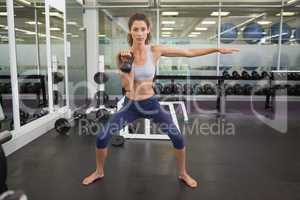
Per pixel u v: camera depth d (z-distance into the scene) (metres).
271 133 4.30
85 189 2.46
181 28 7.06
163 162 3.08
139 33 2.36
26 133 3.71
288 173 2.80
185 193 2.39
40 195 2.35
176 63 7.01
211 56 7.00
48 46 4.56
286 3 6.61
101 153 2.58
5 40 4.73
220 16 6.96
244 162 3.09
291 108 6.29
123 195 2.36
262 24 6.99
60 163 3.06
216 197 2.32
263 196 2.34
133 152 3.40
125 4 6.76
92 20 6.68
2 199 1.03
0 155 1.59
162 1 6.71
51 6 4.59
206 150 3.49
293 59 7.02
